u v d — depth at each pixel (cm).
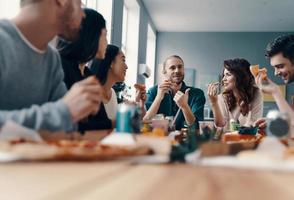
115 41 528
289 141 113
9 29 113
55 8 117
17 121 77
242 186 45
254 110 330
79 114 85
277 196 40
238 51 895
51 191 39
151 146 69
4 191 39
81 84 88
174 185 45
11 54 111
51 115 80
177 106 331
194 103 340
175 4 714
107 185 43
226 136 143
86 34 167
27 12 115
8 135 71
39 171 52
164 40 915
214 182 48
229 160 63
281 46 238
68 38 128
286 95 829
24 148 58
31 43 118
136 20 678
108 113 254
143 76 721
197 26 867
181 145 80
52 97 136
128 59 678
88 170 54
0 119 76
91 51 173
